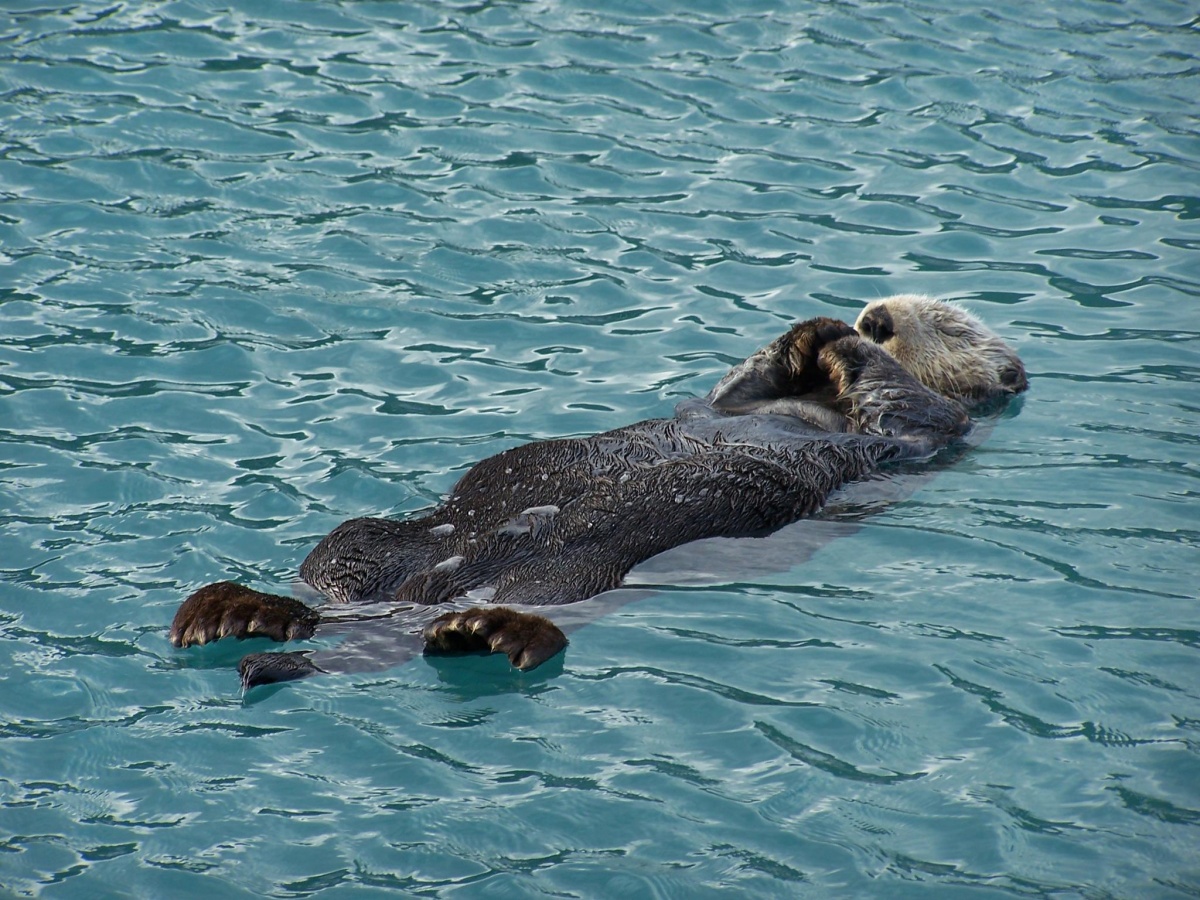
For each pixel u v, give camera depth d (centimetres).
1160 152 1636
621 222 1497
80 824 655
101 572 894
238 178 1552
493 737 716
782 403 1123
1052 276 1400
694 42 1909
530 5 2016
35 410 1117
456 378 1205
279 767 695
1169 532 925
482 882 616
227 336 1259
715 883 613
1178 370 1215
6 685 764
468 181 1568
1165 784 670
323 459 1064
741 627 820
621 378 1210
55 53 1802
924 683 757
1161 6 2033
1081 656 778
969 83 1797
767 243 1462
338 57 1844
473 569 881
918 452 1073
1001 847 631
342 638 808
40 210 1458
